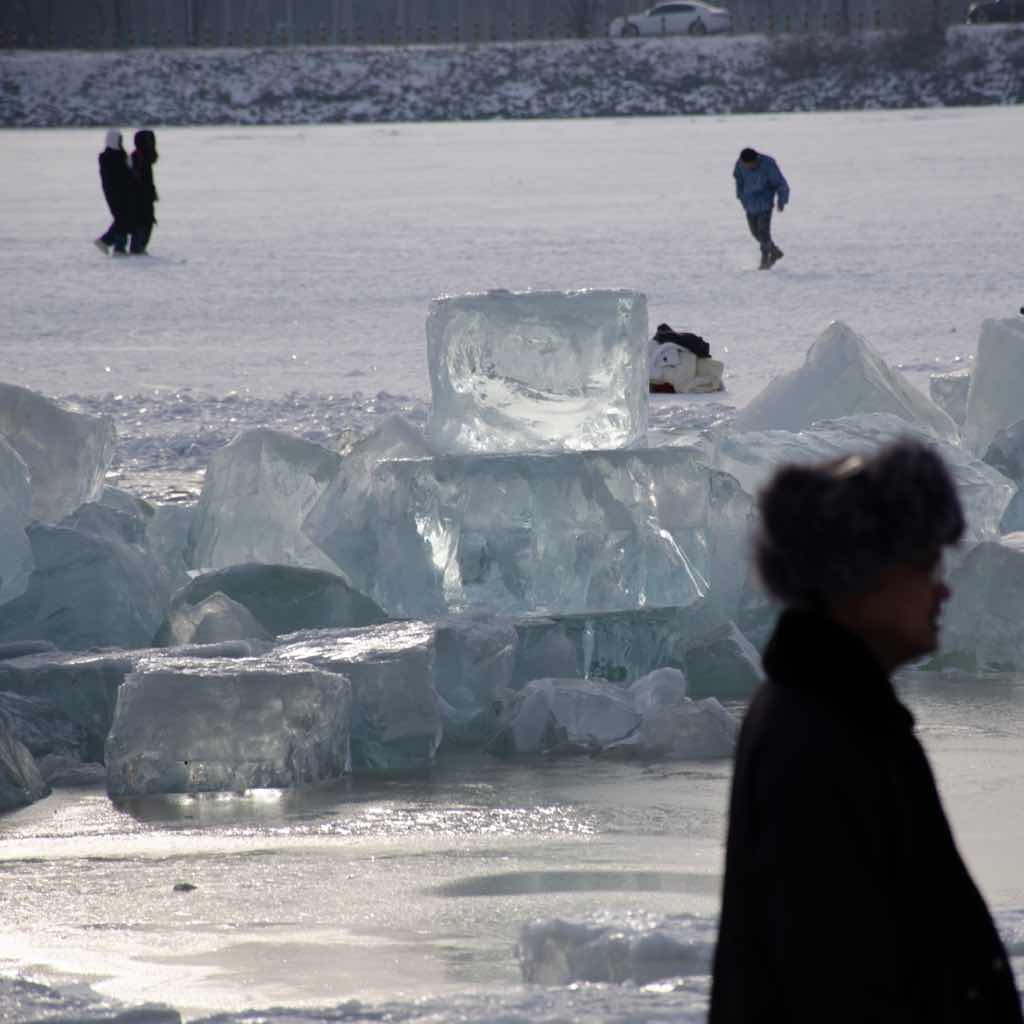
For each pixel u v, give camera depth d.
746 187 117.62
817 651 7.83
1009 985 7.82
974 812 26.34
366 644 32.84
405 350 90.94
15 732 31.36
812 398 48.16
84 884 23.61
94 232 152.50
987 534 41.88
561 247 132.25
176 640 36.44
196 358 89.94
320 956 19.92
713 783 29.12
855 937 7.41
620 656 36.50
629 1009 14.09
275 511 40.47
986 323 52.00
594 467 36.19
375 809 27.95
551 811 27.44
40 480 42.28
